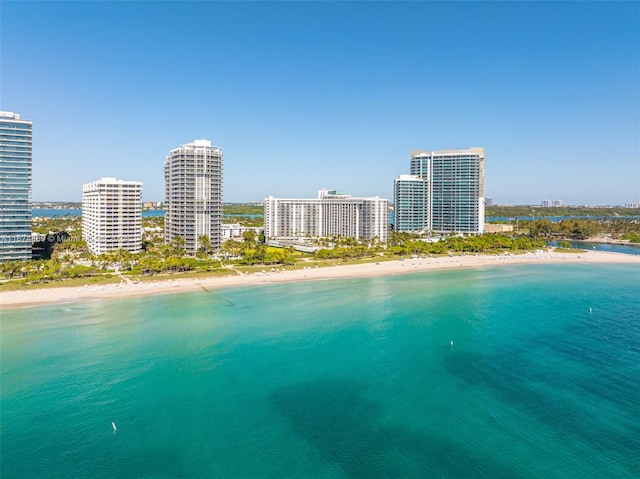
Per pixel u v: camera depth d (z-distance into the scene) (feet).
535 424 288.51
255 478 241.76
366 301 611.88
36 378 359.05
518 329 481.46
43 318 516.32
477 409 307.58
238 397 328.49
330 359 397.80
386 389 339.36
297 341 444.96
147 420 298.35
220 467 250.57
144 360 395.75
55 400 324.39
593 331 473.67
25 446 271.08
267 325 497.05
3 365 383.86
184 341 444.14
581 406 309.83
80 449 267.39
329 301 611.06
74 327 484.33
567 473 242.17
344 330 480.23
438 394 329.72
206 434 281.95
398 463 251.60
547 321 512.63
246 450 265.54
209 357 403.13
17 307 563.48
